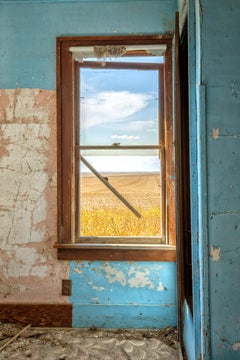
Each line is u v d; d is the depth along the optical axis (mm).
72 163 2373
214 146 1455
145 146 2383
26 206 2393
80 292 2357
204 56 1461
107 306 2332
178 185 2041
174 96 2186
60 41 2361
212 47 1463
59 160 2357
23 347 2051
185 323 2010
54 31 2379
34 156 2389
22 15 2389
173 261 2305
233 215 1449
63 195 2361
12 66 2387
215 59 1460
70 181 2359
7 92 2391
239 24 1462
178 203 2049
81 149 2420
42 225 2387
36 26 2387
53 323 2344
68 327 2336
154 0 2344
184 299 2078
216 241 1446
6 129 2396
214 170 1453
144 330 2291
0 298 2387
